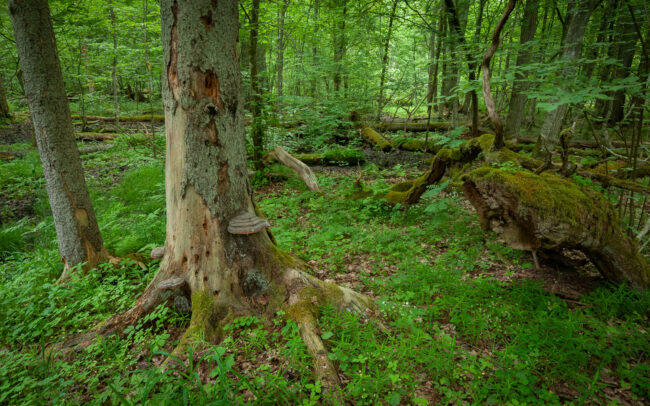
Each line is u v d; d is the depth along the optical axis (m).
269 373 2.52
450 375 2.56
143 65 10.73
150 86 10.75
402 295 3.48
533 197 3.40
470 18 13.33
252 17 8.18
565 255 4.47
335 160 11.17
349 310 3.25
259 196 8.06
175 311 3.41
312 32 10.65
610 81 3.28
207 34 2.89
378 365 2.66
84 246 4.34
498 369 2.60
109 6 9.85
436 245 5.05
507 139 11.56
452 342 2.78
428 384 2.55
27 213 7.32
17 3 3.63
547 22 13.52
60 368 2.87
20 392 2.67
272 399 2.37
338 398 2.35
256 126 8.70
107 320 3.41
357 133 14.79
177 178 3.17
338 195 7.26
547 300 3.38
